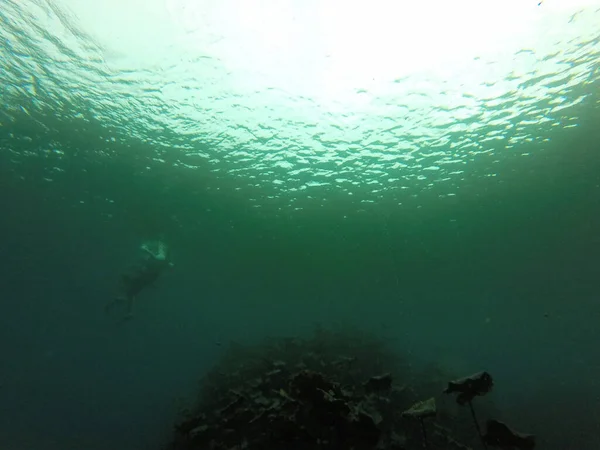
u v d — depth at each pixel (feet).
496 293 140.67
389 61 31.42
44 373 134.00
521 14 26.37
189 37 28.86
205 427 19.21
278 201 61.05
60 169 55.21
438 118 37.70
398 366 32.48
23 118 41.50
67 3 25.94
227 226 75.82
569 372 65.26
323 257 92.99
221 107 37.17
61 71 32.94
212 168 50.39
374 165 47.78
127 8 26.32
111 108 38.32
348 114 37.68
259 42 29.50
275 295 161.07
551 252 89.56
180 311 286.05
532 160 45.91
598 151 43.04
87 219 81.61
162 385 88.74
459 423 23.97
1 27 27.78
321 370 24.97
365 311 184.34
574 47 28.45
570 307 152.66
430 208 61.21
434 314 194.39
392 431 19.61
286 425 15.07
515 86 32.94
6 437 42.37
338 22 27.96
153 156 47.83
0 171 58.23
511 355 132.98
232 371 30.27
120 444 36.68
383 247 82.94
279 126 40.14
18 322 271.90
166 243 86.74
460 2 26.25
